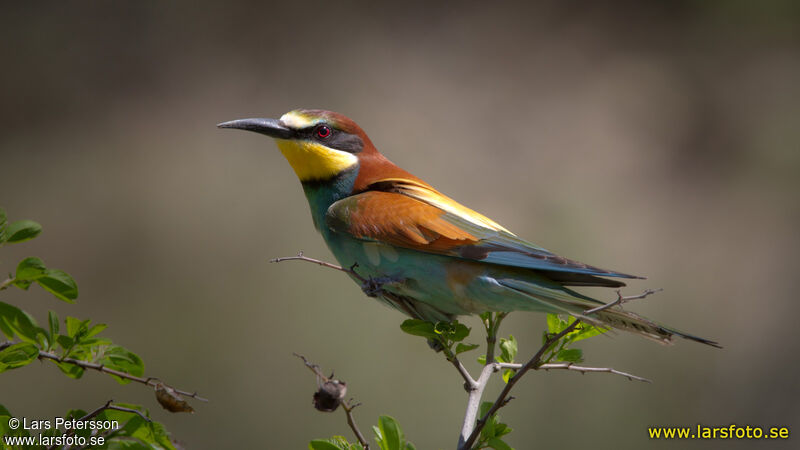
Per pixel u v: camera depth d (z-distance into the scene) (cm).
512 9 1803
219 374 1116
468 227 526
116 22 1720
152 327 1192
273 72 1667
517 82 1691
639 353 1129
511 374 484
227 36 1712
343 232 547
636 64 1747
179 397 404
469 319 1077
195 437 1045
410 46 1720
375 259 539
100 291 1284
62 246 1370
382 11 1755
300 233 1334
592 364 1107
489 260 507
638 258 1458
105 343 430
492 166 1542
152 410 1039
